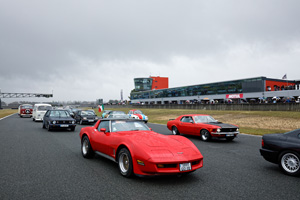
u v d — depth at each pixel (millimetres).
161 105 49719
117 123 5559
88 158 6238
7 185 3959
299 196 3535
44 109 20938
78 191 3689
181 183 4148
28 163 5594
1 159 6012
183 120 11445
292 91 33438
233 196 3516
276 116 22281
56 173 4734
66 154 6750
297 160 4656
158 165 3859
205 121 10750
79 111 20000
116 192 3652
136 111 24391
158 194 3576
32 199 3350
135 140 4434
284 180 4387
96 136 5707
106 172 4832
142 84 100125
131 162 4273
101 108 34156
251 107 30750
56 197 3430
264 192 3705
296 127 15492
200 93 49250
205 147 8328
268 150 5207
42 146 8094
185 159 3980
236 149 7910
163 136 4902
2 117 30359
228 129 9562
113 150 4918
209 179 4414
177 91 56188
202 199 3383
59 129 14312
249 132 12922
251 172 4961
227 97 43281
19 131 12875
